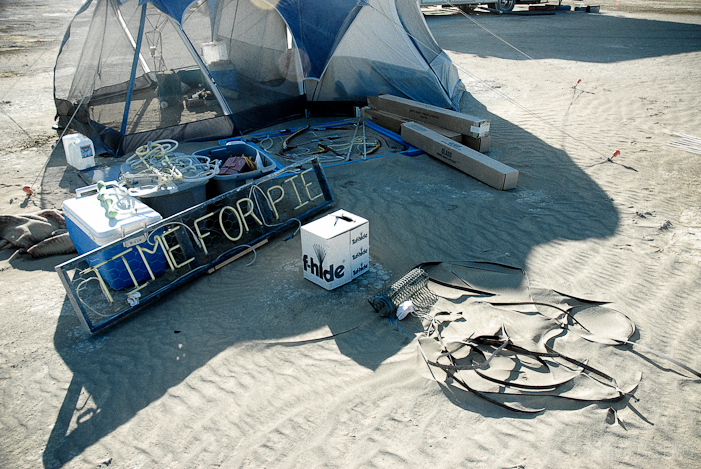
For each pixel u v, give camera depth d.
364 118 10.93
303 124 11.03
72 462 3.26
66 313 4.86
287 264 5.58
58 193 7.66
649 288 4.88
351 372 3.90
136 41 9.05
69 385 3.94
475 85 13.77
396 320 4.51
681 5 30.55
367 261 5.30
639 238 5.89
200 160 6.76
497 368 3.87
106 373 4.05
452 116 9.04
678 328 4.30
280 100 11.02
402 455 3.16
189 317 4.74
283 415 3.53
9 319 4.76
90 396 3.82
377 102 10.80
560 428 3.35
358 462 3.12
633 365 3.88
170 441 3.37
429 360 3.96
